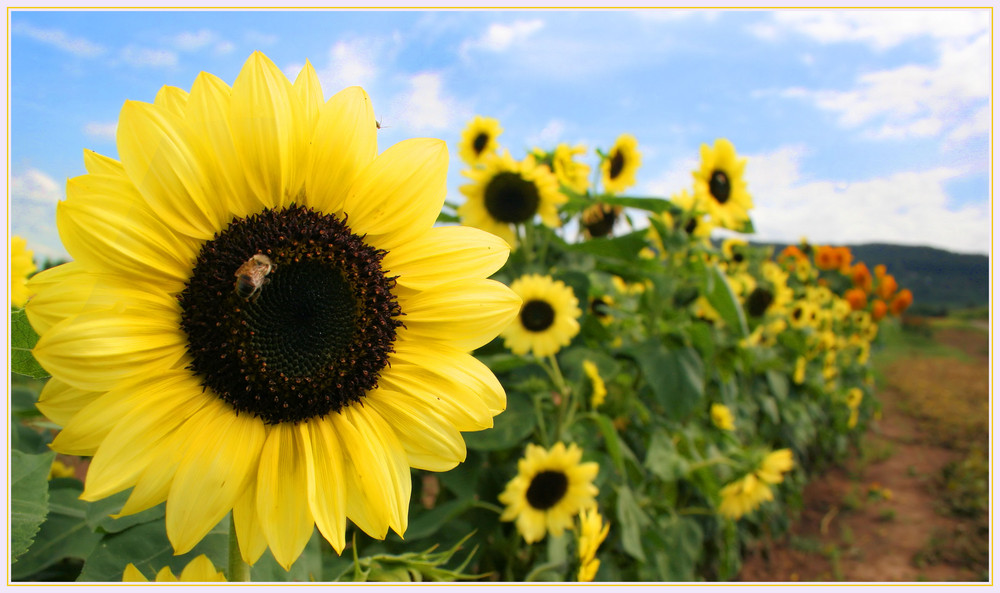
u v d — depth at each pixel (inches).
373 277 11.3
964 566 50.4
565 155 32.3
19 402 14.1
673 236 29.5
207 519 9.8
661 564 29.0
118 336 9.5
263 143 10.6
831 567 50.1
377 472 10.8
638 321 33.3
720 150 30.6
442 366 11.7
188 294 10.3
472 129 34.7
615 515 28.0
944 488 68.3
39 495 10.9
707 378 34.6
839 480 72.4
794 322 66.0
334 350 11.1
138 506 9.6
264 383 10.6
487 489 24.6
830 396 73.7
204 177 10.3
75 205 9.3
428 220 11.9
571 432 26.6
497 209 27.5
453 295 11.8
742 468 29.6
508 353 27.1
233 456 10.2
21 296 18.9
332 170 11.3
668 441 29.8
